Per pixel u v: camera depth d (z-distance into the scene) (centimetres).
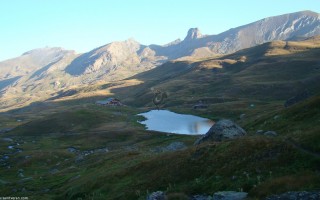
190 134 14250
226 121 5953
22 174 9812
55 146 14388
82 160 10225
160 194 3975
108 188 5272
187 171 4553
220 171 4116
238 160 4156
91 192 5453
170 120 19675
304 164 3491
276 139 4272
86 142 14538
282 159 3756
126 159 7394
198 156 4788
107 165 7375
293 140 4088
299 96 9400
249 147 4319
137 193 4556
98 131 16512
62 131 17888
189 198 3812
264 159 3922
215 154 4600
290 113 6241
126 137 14800
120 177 5553
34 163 11062
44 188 7144
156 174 4888
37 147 14275
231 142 4709
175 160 5047
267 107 16025
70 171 8569
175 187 4269
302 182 3116
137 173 5369
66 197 5869
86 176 6869
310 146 3784
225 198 3322
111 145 13700
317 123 4947
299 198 2869
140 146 11625
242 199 3222
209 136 5784
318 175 3152
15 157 12038
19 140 16438
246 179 3659
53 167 10481
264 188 3228
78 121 19275
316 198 2788
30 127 19025
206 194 3791
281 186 3164
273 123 6331
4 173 10219
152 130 16012
